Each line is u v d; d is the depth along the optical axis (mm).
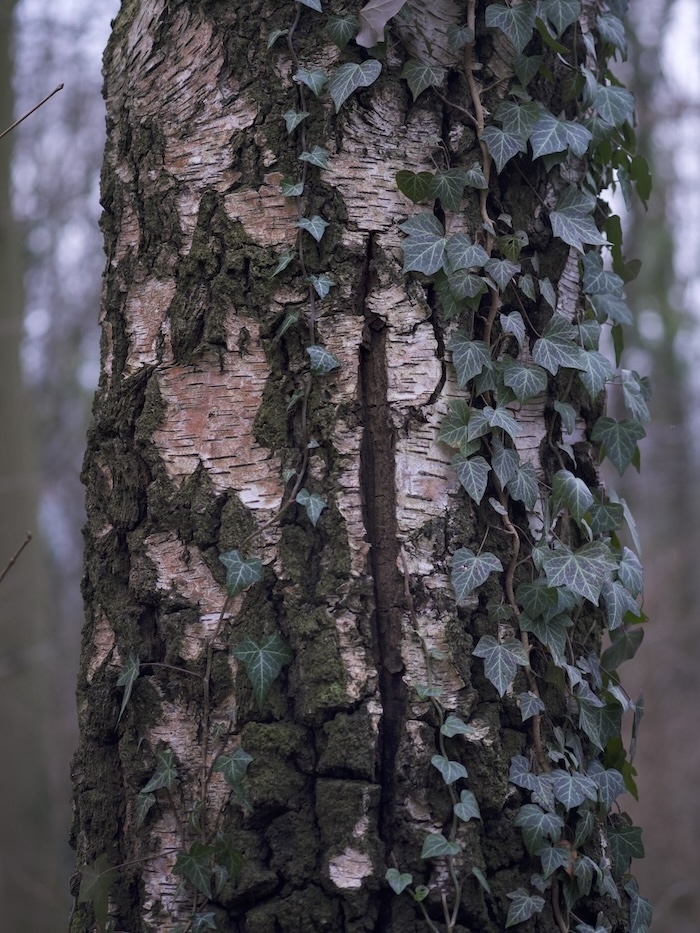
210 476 1498
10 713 5539
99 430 1619
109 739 1539
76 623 8453
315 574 1444
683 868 6262
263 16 1544
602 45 1743
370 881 1356
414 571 1443
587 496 1544
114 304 1637
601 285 1636
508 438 1511
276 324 1492
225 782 1426
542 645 1506
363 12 1495
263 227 1510
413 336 1484
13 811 5453
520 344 1513
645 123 6453
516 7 1549
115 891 1475
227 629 1459
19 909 5355
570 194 1599
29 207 6953
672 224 6941
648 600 7801
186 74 1597
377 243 1491
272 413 1482
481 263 1484
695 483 7715
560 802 1442
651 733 7070
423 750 1400
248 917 1372
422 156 1521
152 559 1514
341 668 1403
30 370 8070
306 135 1503
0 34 5395
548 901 1441
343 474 1452
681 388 7543
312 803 1395
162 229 1580
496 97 1551
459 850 1372
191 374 1527
